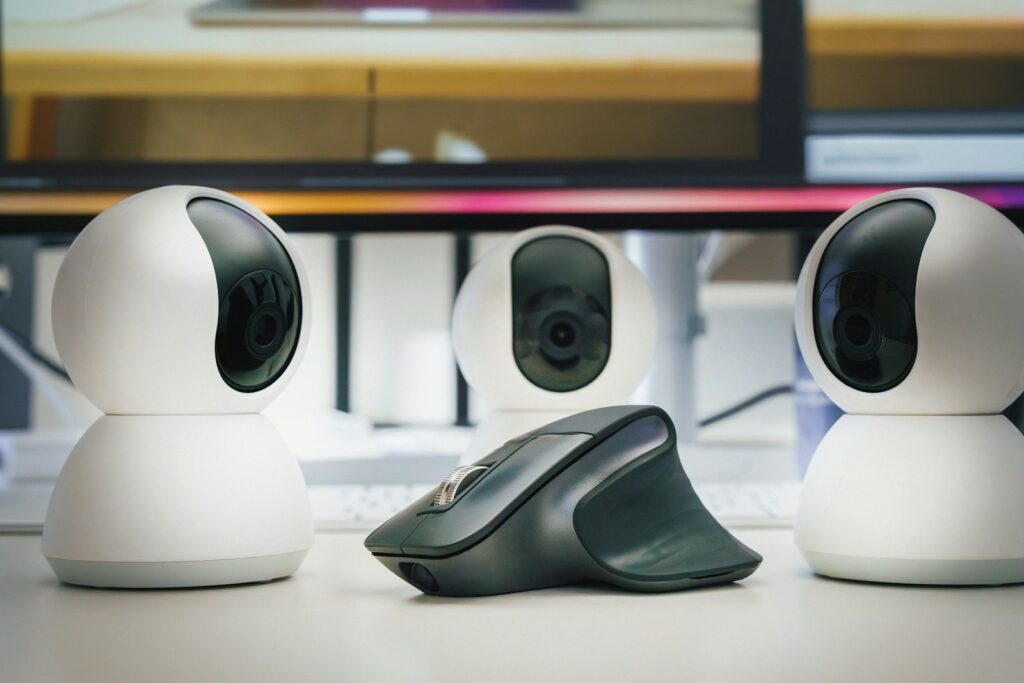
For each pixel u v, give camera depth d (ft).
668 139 3.59
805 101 3.54
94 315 1.75
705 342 5.94
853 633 1.37
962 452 1.78
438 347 6.18
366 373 6.15
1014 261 1.77
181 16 3.58
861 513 1.79
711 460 3.17
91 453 1.81
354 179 3.47
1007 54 3.60
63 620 1.50
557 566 1.72
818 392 2.96
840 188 3.48
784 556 2.14
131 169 3.50
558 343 2.44
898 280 1.76
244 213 1.89
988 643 1.30
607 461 1.72
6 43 3.55
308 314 1.94
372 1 3.58
